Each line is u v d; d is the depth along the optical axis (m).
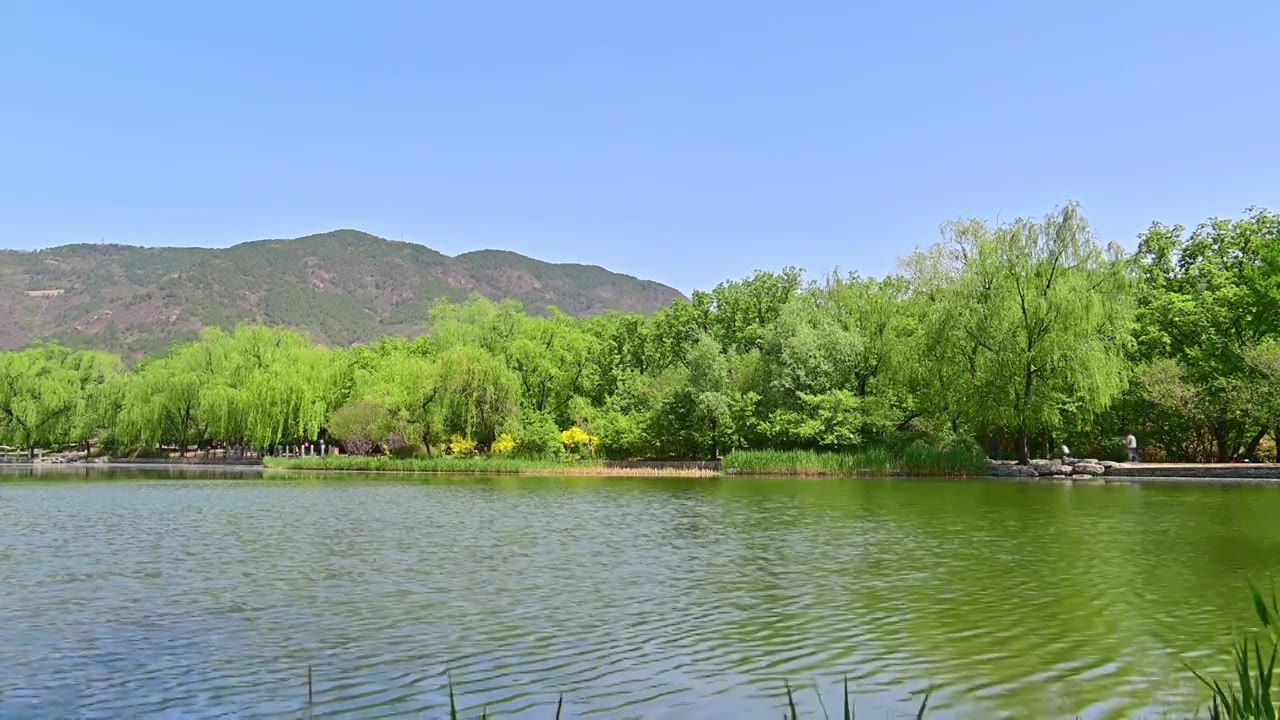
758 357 62.88
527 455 66.75
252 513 35.22
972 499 37.50
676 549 24.48
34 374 97.00
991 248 50.69
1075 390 50.81
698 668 13.25
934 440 55.12
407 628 15.66
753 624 15.78
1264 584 18.70
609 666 13.38
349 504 39.03
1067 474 49.84
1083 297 48.03
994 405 50.06
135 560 23.17
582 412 70.94
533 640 14.79
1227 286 54.12
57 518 33.69
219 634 15.34
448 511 35.50
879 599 17.70
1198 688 12.17
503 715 11.38
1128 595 17.80
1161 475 48.28
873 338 59.88
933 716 11.24
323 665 13.50
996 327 50.06
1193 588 18.41
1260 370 48.22
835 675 12.90
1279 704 11.12
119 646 14.61
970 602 17.34
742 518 31.77
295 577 20.56
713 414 59.94
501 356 71.94
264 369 83.38
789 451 57.09
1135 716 11.18
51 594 18.77
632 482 52.22
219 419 81.19
